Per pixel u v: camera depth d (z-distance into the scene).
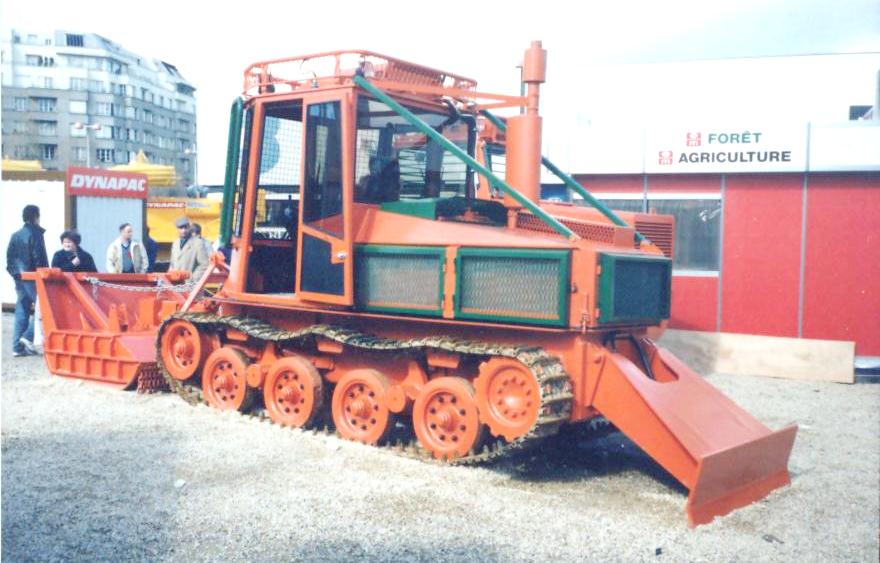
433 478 5.82
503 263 5.99
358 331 6.96
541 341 6.02
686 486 5.31
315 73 7.13
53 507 5.06
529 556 4.50
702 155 12.23
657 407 5.52
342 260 6.67
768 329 12.27
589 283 5.73
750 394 9.55
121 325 9.21
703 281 12.50
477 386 5.98
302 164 7.01
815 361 10.62
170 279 10.04
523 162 6.67
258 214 7.65
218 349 7.85
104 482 5.54
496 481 5.83
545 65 6.70
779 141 11.88
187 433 6.84
